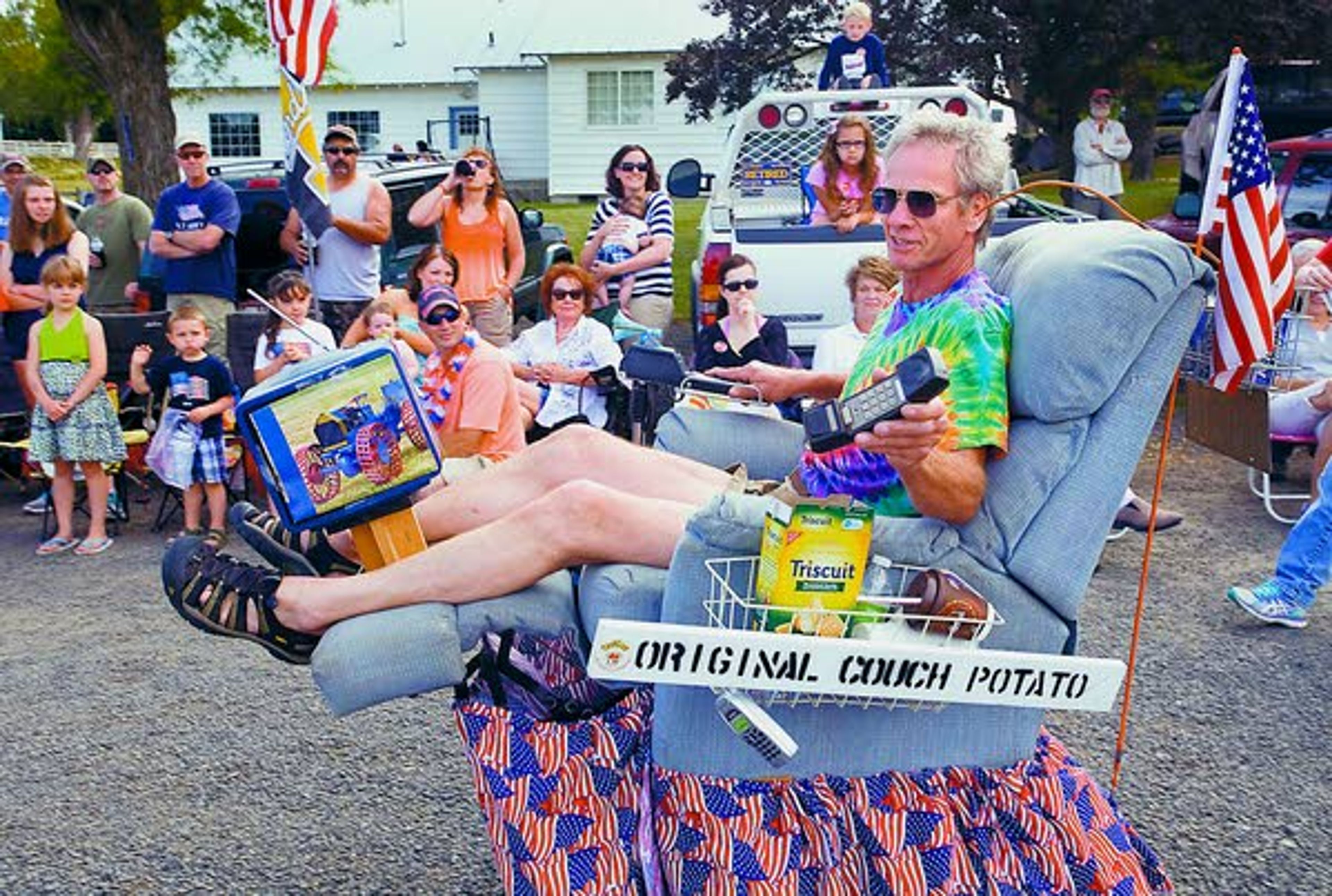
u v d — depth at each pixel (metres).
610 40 29.98
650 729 3.12
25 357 8.75
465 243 9.02
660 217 9.34
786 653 2.67
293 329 7.52
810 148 9.73
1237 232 4.42
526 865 3.04
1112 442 2.96
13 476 9.31
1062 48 16.61
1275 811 4.21
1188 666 5.38
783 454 4.03
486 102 32.31
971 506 2.88
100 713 5.17
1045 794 3.19
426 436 3.14
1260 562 6.74
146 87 12.76
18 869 3.99
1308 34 15.59
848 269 7.92
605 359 7.36
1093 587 6.39
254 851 4.08
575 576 3.30
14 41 21.38
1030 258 3.19
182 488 7.59
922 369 2.52
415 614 3.01
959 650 2.72
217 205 8.77
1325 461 6.98
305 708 5.16
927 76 16.34
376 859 4.02
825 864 3.07
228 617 3.10
